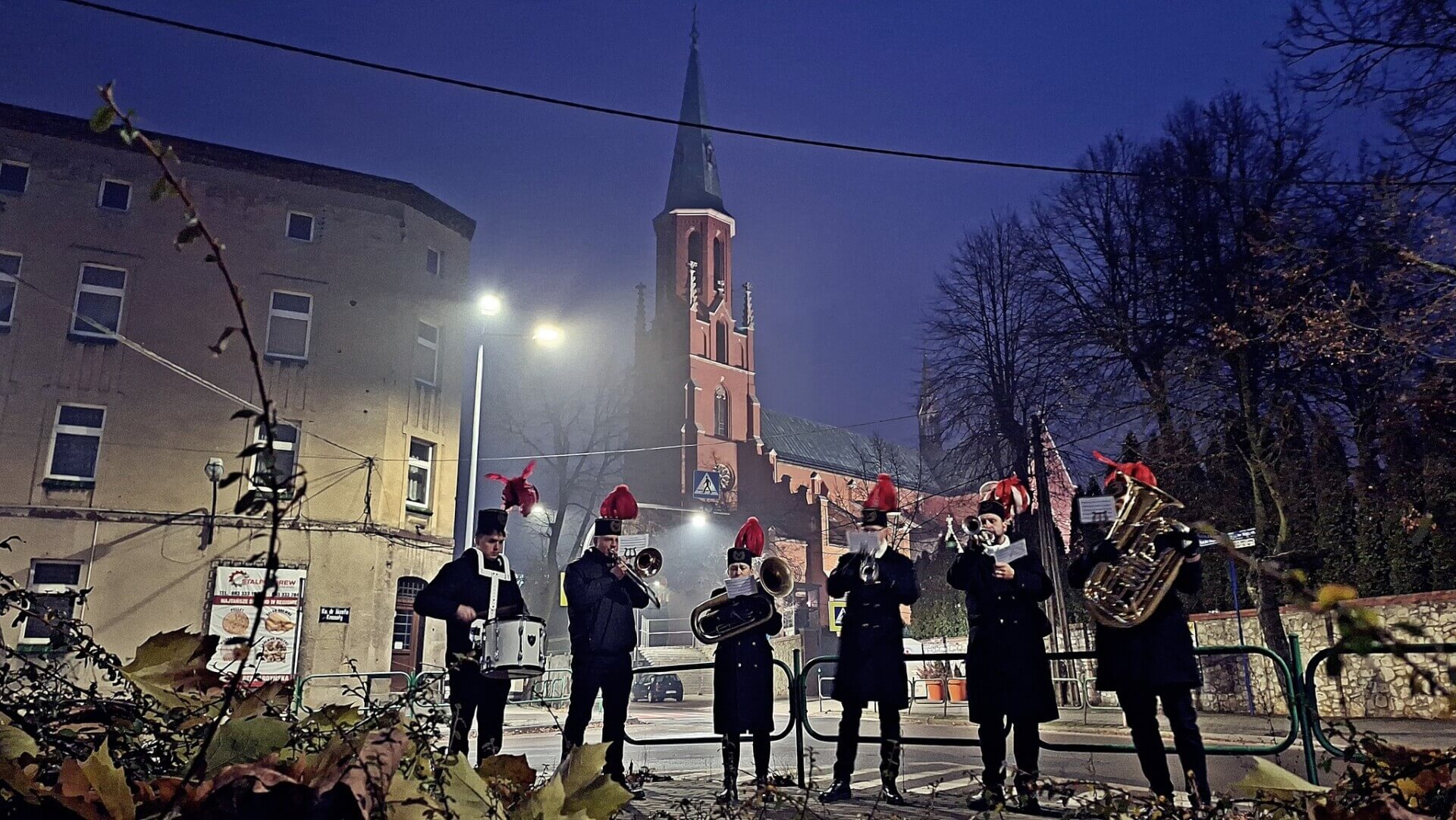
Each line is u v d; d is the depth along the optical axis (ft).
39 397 74.08
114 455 74.74
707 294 248.11
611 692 21.48
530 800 6.86
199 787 5.42
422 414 88.28
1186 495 72.38
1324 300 57.16
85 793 5.43
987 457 97.25
